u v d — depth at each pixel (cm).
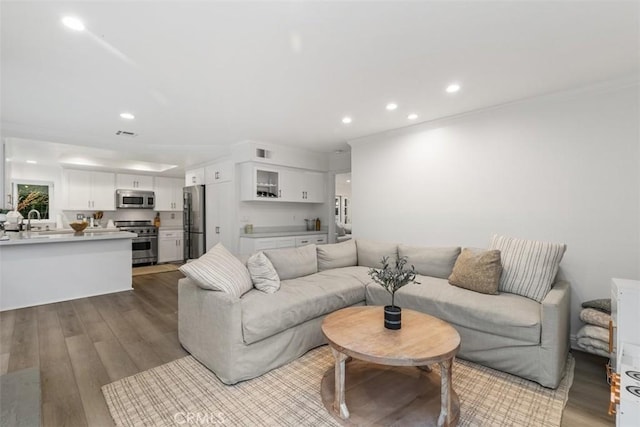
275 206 578
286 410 185
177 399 195
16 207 550
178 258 744
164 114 349
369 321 217
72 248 420
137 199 693
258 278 272
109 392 201
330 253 382
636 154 253
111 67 235
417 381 216
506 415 181
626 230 258
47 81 259
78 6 163
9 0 157
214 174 573
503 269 272
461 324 249
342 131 425
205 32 189
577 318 278
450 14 173
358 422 172
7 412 164
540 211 300
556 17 176
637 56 220
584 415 181
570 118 283
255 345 223
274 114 350
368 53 216
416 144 397
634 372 152
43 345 271
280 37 196
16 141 425
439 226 375
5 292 371
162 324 324
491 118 331
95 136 446
